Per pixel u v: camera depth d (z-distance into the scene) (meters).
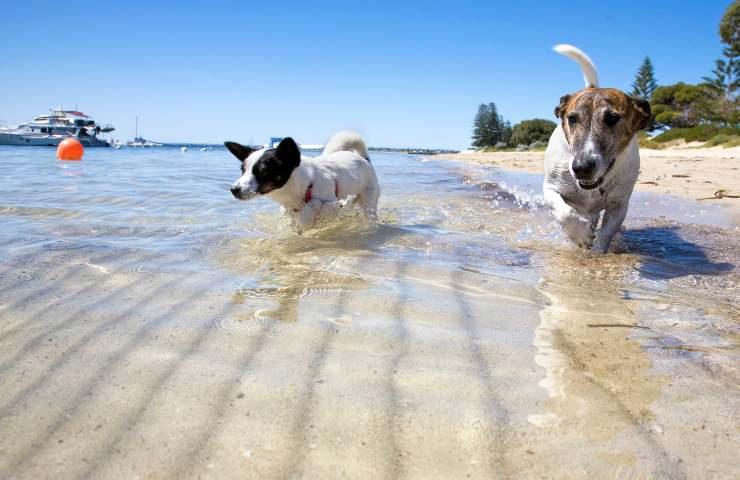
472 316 0.70
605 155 1.06
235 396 0.47
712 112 14.65
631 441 0.42
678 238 1.36
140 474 0.37
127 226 1.32
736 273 0.99
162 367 0.53
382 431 0.43
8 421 0.43
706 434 0.43
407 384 0.50
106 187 2.22
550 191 1.25
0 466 0.38
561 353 0.58
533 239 1.29
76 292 0.77
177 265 0.94
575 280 0.91
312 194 1.40
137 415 0.44
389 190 2.48
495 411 0.46
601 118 1.07
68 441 0.41
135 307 0.71
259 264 0.97
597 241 1.19
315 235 1.29
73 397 0.47
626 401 0.48
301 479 0.37
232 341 0.60
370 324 0.66
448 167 5.24
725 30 14.19
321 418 0.44
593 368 0.55
